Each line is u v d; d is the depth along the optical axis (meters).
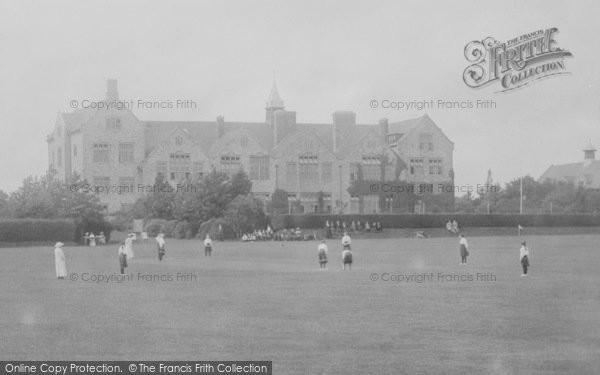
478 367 23.66
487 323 30.50
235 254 70.25
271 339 27.75
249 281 45.34
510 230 113.56
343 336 28.00
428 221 112.38
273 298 37.75
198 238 105.19
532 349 26.22
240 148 130.50
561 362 24.47
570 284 42.97
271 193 130.62
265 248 81.00
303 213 119.31
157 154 127.94
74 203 100.44
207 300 37.19
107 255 72.19
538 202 138.75
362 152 132.75
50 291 41.69
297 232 101.44
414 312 33.16
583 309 33.88
